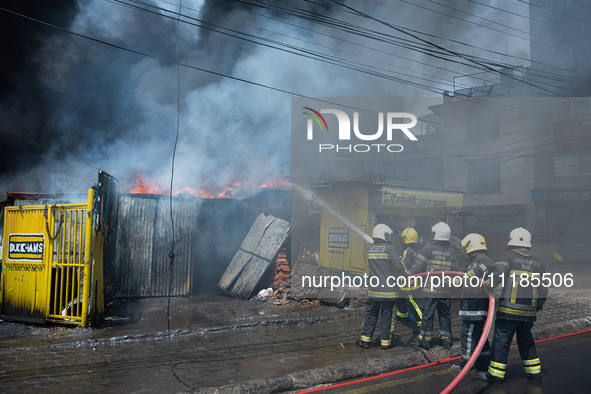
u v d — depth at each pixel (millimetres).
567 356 5387
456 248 7305
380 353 5238
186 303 8461
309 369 4551
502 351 4363
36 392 3885
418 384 4391
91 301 6168
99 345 5496
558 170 23578
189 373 4445
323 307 8086
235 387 4000
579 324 7180
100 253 6523
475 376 4625
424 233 10109
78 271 6309
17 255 6629
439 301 5535
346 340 5902
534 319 4359
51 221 6438
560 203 23594
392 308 5477
